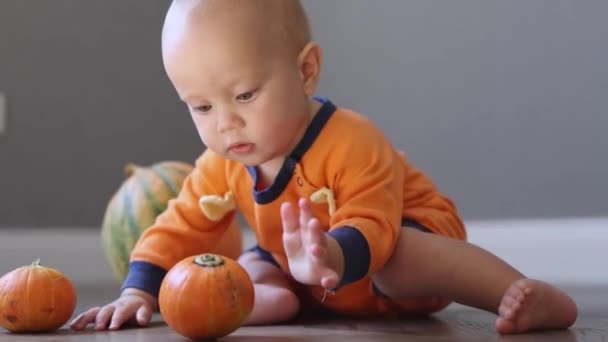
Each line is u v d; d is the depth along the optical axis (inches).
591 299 74.5
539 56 104.0
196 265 46.1
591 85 101.7
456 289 53.3
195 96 50.9
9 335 49.9
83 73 113.7
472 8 107.0
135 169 83.1
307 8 114.8
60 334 50.4
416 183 59.8
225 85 50.0
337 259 48.1
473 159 106.8
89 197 113.3
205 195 59.0
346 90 112.9
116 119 114.7
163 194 76.3
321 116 55.1
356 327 53.7
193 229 59.3
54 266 109.4
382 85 111.1
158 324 55.5
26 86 111.7
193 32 50.3
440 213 59.0
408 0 110.0
